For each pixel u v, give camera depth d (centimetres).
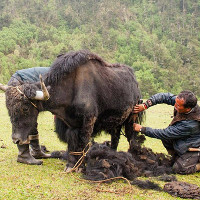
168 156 631
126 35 10469
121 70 674
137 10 13500
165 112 1460
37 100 517
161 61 8388
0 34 9744
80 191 435
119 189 455
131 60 8812
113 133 703
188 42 10275
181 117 554
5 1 12375
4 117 1163
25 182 448
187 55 8962
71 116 551
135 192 447
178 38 10850
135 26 11700
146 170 558
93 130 611
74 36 10381
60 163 590
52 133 916
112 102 599
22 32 10275
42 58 8356
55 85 528
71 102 543
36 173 501
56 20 11969
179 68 7988
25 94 498
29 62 7556
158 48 9062
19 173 490
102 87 577
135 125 580
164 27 11950
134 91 691
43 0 13375
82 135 554
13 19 11212
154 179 520
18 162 560
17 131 510
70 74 541
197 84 6481
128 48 9631
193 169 556
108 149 587
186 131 549
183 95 533
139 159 602
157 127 1084
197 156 559
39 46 9156
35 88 507
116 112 619
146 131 567
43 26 11419
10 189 416
